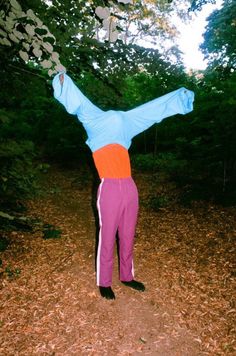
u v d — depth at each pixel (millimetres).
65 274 3777
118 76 3234
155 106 2750
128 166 3000
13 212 4574
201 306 3172
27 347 2666
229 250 4234
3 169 3639
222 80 6406
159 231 5004
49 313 3088
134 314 3098
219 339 2742
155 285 3566
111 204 2941
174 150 9328
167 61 3199
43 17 2754
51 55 2211
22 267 3904
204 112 6258
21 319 2994
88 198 6871
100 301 3281
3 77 3391
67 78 2426
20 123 6668
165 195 6707
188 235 4789
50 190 7234
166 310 3148
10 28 2158
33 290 3447
